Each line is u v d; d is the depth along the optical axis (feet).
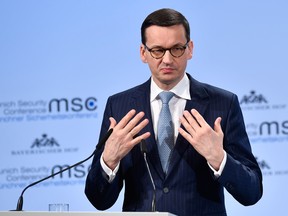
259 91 39.01
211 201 25.46
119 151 24.62
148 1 40.29
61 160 39.99
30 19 41.11
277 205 38.17
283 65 38.99
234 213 38.06
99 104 40.27
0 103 40.52
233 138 26.09
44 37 40.93
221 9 39.68
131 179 25.99
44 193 39.65
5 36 41.04
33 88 40.57
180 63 25.46
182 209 25.12
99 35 40.57
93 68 40.45
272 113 38.75
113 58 40.37
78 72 40.50
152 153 25.76
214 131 24.44
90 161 39.83
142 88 27.25
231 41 39.47
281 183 38.27
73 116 40.27
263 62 39.14
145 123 24.63
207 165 25.57
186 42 25.61
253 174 25.39
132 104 26.91
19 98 40.52
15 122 40.37
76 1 40.96
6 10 41.27
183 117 25.04
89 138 40.06
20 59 40.86
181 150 25.61
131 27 40.37
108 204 26.22
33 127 40.29
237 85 39.24
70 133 40.14
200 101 26.53
